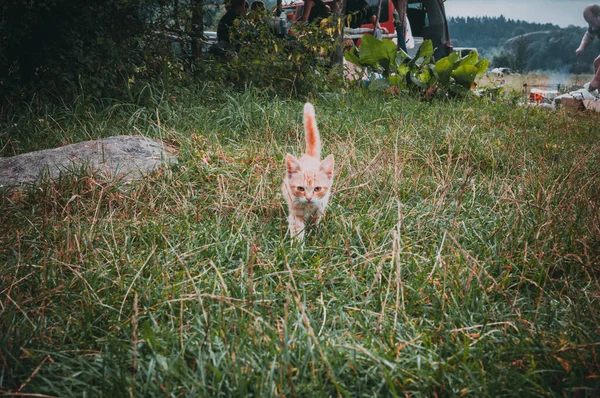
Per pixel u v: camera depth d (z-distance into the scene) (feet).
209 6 9.36
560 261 3.80
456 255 3.87
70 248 3.83
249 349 3.09
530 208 4.46
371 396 2.91
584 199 4.45
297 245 4.07
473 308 3.49
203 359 3.01
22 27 6.78
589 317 3.39
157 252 3.98
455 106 8.71
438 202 4.53
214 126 6.34
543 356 3.12
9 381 2.96
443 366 3.02
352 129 6.57
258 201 4.63
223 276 3.67
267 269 3.78
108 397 2.83
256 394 2.85
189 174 5.13
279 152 5.57
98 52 6.99
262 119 6.53
